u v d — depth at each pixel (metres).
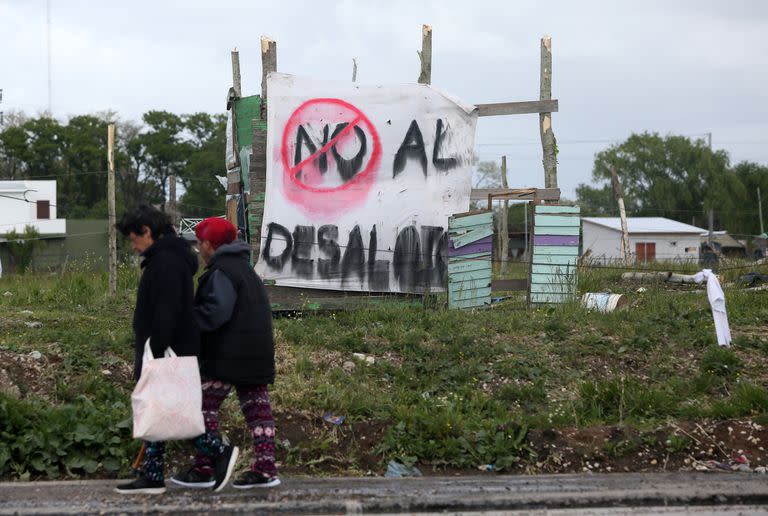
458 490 5.46
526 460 6.41
